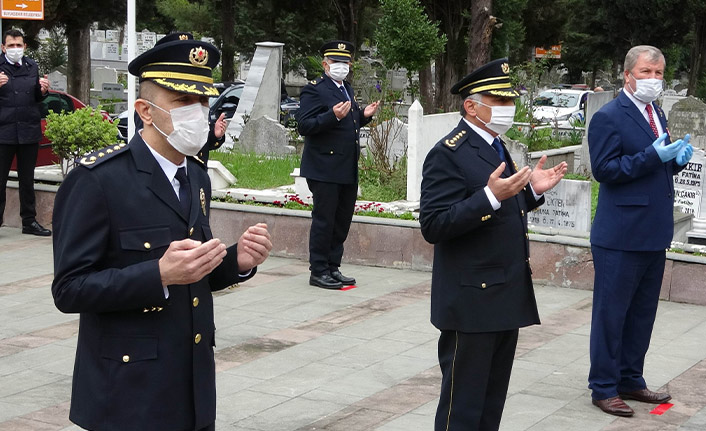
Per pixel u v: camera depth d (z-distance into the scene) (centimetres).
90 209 330
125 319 335
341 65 869
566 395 602
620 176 556
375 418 559
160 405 336
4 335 739
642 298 585
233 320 782
